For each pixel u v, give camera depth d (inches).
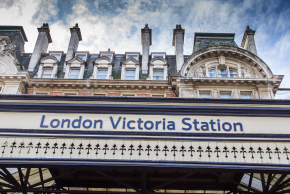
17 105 446.9
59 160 394.3
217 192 575.2
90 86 823.7
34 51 971.3
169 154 402.6
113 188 559.8
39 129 424.8
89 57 996.6
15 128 424.2
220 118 443.2
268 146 409.1
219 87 780.6
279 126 432.5
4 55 842.8
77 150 404.8
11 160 391.9
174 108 450.9
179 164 391.9
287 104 454.9
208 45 973.8
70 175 518.0
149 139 414.9
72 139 414.6
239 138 417.1
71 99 457.1
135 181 538.3
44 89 828.6
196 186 543.8
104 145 409.1
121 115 446.0
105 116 444.5
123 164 390.0
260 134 420.8
